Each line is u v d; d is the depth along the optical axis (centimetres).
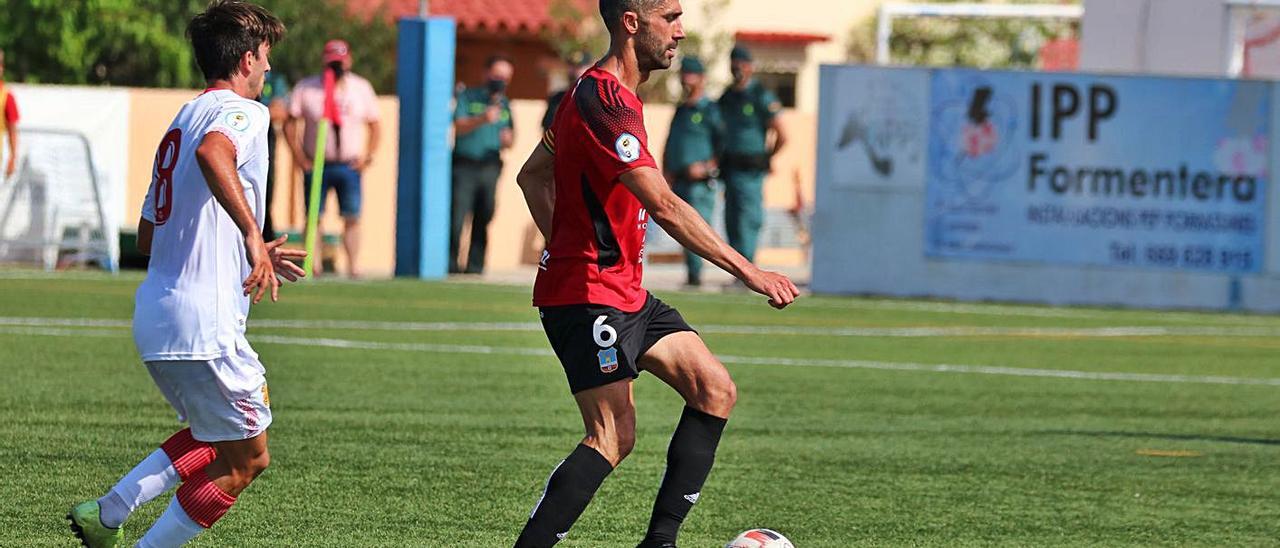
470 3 10556
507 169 7919
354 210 6381
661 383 3781
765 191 9000
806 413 3359
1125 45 8162
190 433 1822
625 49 1742
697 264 6762
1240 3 7756
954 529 2264
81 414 3016
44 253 6806
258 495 2334
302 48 9706
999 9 9369
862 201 6388
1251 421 3419
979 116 6303
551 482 1742
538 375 3809
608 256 1739
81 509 1794
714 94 10744
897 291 6394
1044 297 6309
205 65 1766
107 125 6912
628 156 1683
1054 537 2230
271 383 3522
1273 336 5338
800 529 2238
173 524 1772
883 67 6347
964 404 3566
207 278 1711
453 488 2444
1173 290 6250
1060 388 3891
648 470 2636
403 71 6681
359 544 2061
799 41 11512
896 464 2773
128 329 4481
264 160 1712
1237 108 6197
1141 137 6231
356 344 4309
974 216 6334
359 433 2908
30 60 8894
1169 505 2475
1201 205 6228
